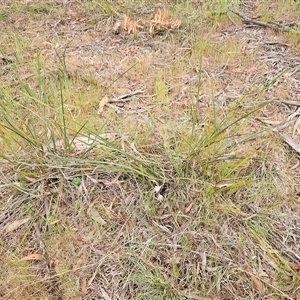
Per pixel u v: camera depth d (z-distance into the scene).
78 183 1.63
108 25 2.75
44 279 1.39
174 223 1.52
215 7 2.84
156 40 2.59
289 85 2.16
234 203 1.58
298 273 1.39
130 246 1.47
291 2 2.89
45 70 2.26
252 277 1.38
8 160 1.62
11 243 1.50
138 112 2.01
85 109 2.01
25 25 2.75
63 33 2.68
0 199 1.61
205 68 2.31
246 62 2.35
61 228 1.53
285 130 1.88
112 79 2.25
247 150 1.75
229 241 1.47
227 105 2.02
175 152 1.72
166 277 1.39
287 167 1.71
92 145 1.64
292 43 2.51
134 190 1.61
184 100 2.07
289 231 1.50
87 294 1.37
